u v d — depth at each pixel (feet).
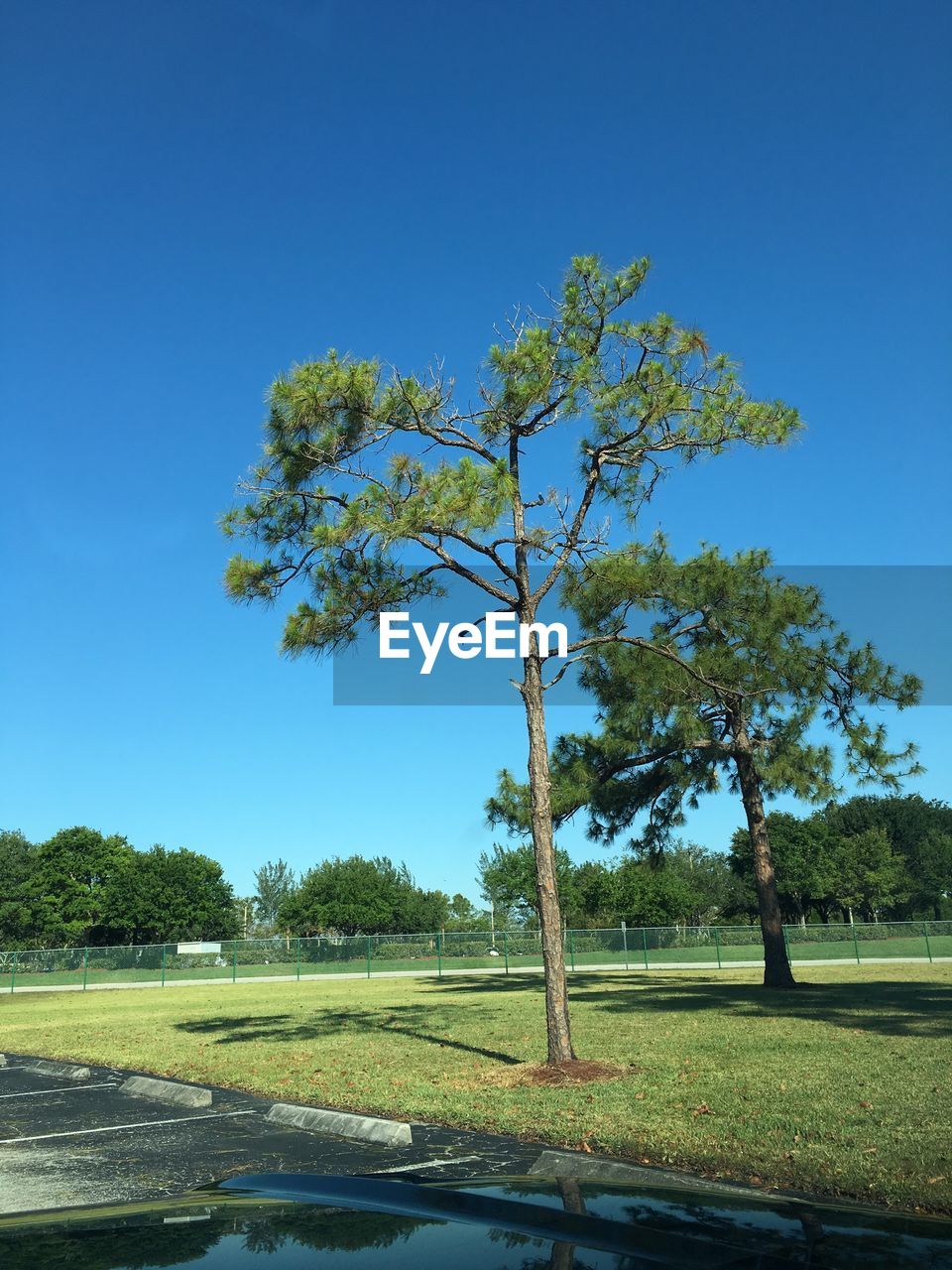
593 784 72.84
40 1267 4.68
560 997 36.09
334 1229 5.52
